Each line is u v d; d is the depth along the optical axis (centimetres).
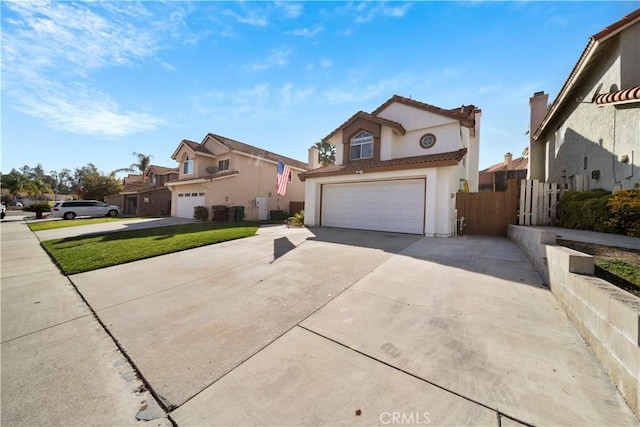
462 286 393
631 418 156
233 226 1326
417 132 1165
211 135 2005
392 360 223
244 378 208
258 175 2083
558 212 857
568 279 289
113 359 242
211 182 1803
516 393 179
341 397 182
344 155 1282
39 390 200
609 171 728
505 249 651
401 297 362
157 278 483
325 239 848
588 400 171
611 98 601
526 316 292
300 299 371
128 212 3061
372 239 840
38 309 358
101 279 483
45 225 1502
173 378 212
